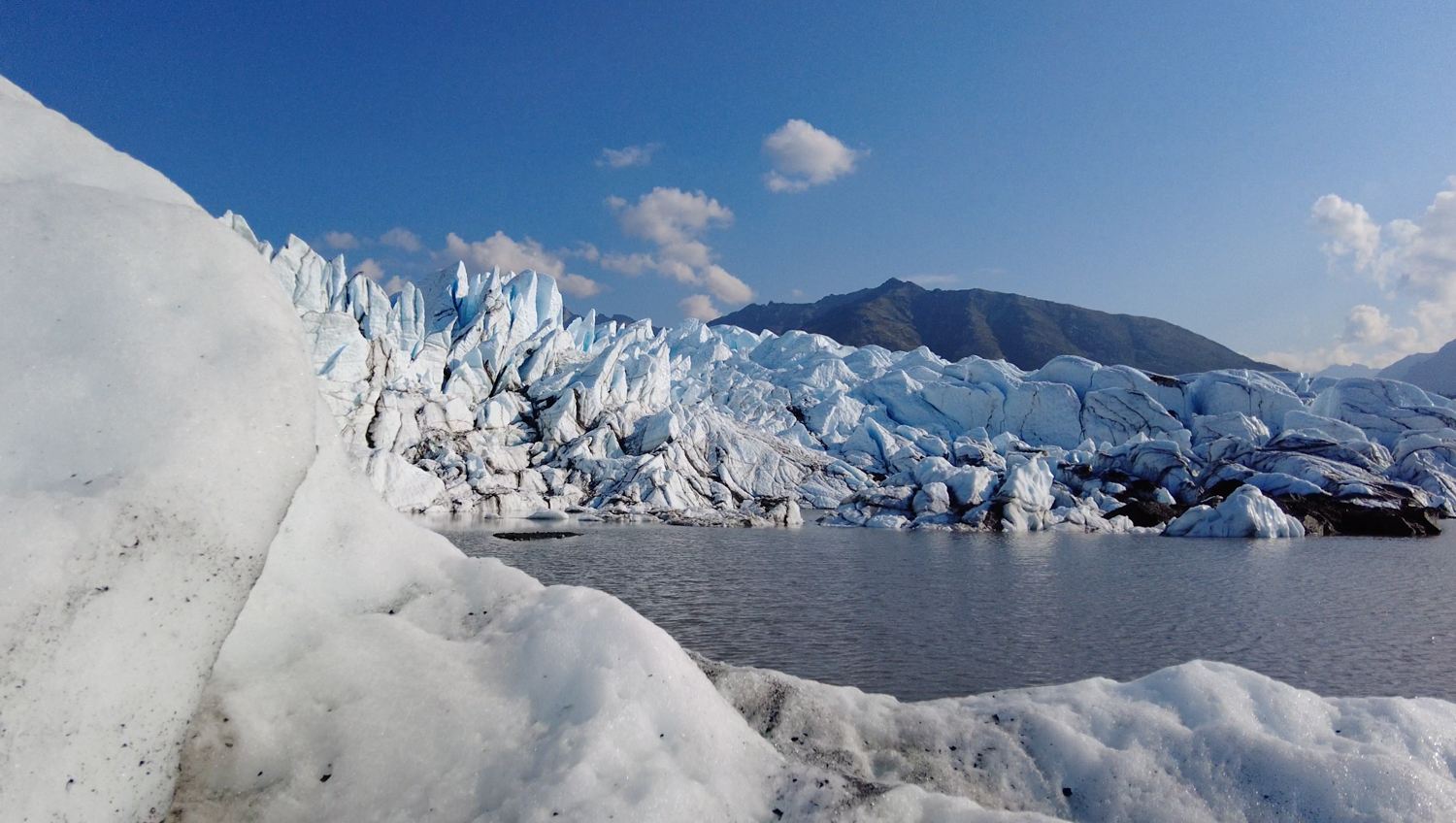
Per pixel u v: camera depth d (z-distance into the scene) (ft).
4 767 6.48
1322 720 13.17
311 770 8.95
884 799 9.69
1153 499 136.05
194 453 7.96
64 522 7.13
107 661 7.17
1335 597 61.98
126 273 8.72
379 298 162.61
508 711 9.70
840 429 207.31
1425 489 148.46
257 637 10.11
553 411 159.94
